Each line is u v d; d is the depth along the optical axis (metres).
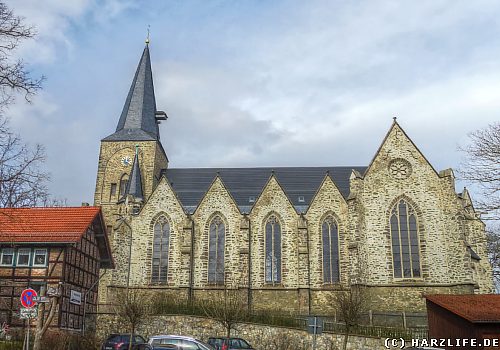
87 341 41.38
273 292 59.81
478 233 59.22
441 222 57.69
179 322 47.97
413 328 45.47
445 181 58.62
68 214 49.09
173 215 63.69
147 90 81.56
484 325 33.84
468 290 54.97
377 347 42.56
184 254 61.16
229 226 62.62
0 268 44.22
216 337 42.53
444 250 56.88
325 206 61.84
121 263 61.66
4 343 36.03
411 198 58.84
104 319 49.00
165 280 61.84
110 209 73.31
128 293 55.59
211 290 60.66
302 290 58.62
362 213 58.69
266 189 63.44
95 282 51.50
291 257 60.84
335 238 60.91
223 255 62.00
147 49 85.00
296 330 45.34
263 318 48.44
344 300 46.09
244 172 76.00
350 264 56.34
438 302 37.75
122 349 40.72
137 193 69.81
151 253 62.72
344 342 41.81
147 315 47.38
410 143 60.41
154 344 32.66
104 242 52.66
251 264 61.03
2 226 45.09
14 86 22.19
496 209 30.50
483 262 58.62
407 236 58.09
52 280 43.50
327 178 62.88
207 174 76.25
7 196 23.50
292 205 62.53
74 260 46.31
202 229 62.84
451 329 36.72
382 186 59.47
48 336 37.66
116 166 75.00
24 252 44.47
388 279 56.81
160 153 78.25
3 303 43.25
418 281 56.47
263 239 61.81
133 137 75.75
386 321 52.22
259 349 44.94
